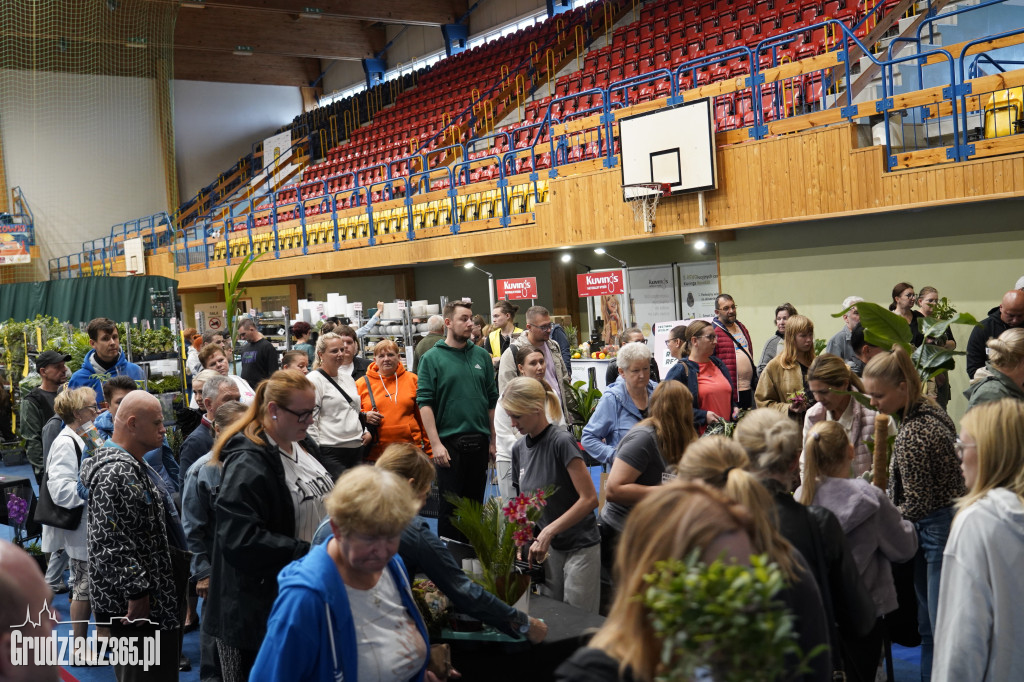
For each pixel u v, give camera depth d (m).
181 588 3.82
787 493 2.83
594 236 10.52
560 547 4.01
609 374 7.58
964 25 10.91
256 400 3.33
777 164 8.62
